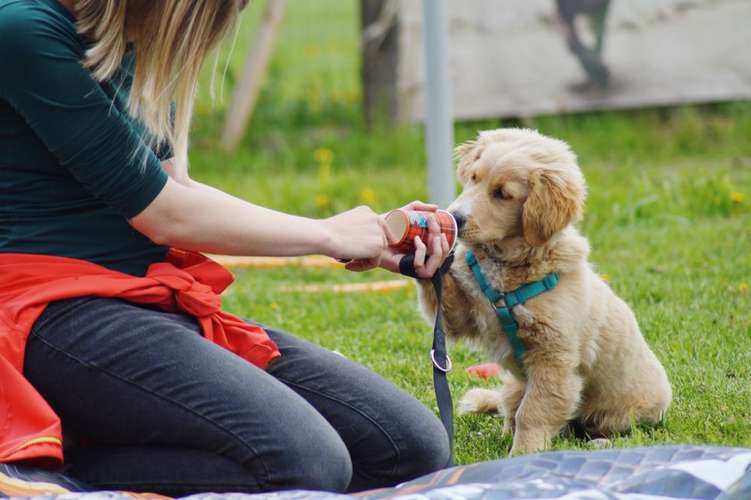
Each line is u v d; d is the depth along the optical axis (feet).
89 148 9.73
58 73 9.61
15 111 9.86
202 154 36.19
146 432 9.87
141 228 10.23
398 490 9.48
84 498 8.73
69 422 10.09
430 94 21.93
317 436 9.71
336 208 28.55
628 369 13.91
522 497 8.67
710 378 14.80
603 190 28.68
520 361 13.67
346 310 19.69
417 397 14.93
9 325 9.67
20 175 10.02
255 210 10.68
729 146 35.63
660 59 35.76
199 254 11.14
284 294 21.39
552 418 13.19
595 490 8.67
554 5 35.42
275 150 37.11
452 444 11.32
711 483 8.89
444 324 13.71
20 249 10.05
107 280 10.03
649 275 21.09
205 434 9.65
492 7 35.42
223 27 10.32
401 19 36.50
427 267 11.97
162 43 9.96
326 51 57.62
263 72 36.78
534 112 35.73
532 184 13.60
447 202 22.06
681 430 13.23
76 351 9.77
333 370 11.07
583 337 13.55
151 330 9.91
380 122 37.86
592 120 37.78
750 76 35.99
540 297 13.15
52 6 9.86
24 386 9.48
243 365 10.05
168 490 9.92
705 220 26.61
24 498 8.63
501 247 13.65
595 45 35.60
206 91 41.27
